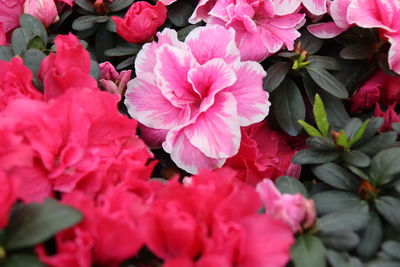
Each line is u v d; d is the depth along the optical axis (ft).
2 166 0.89
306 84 1.20
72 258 0.84
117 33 1.29
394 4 1.15
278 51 1.24
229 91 1.14
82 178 0.95
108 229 0.85
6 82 1.02
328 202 1.01
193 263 0.85
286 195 0.93
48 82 1.02
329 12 1.26
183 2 1.32
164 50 1.13
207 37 1.16
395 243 0.92
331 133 1.09
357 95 1.22
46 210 0.87
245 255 0.87
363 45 1.21
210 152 1.10
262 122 1.22
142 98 1.15
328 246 0.93
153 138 1.16
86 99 0.97
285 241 0.87
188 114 1.11
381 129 1.14
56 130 0.94
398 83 1.21
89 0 1.32
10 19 1.27
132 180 0.94
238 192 0.90
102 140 0.99
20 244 0.85
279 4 1.22
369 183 1.00
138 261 0.93
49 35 1.29
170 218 0.85
